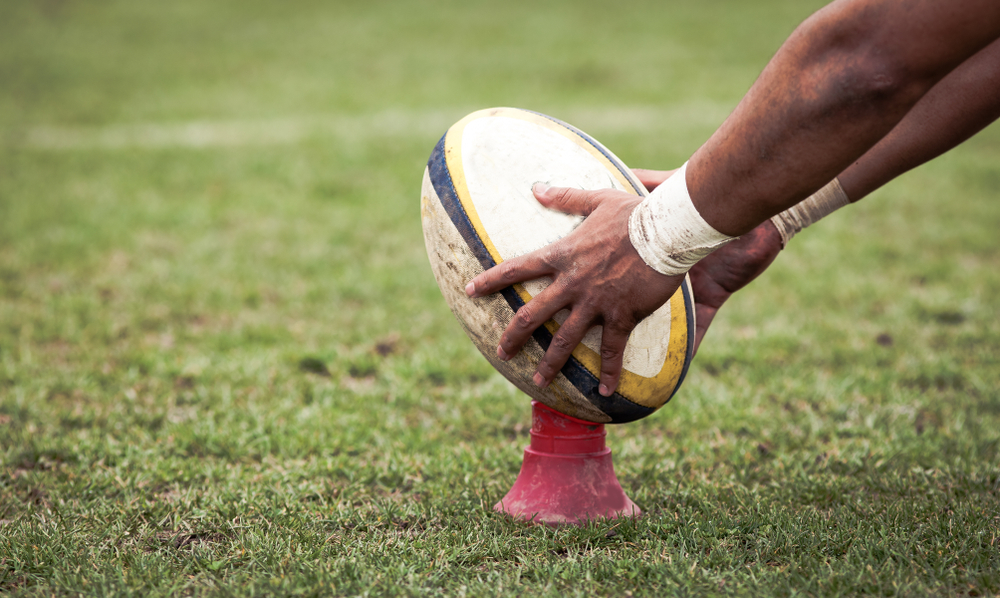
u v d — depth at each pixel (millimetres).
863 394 5191
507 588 2750
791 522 3207
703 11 33812
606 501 3389
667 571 2805
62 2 35219
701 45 27922
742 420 4703
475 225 3010
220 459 4172
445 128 17438
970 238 9562
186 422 4613
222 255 8906
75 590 2746
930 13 2008
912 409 4906
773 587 2686
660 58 26078
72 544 3100
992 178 12875
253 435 4406
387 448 4324
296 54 27156
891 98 2105
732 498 3586
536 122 3244
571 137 3227
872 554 2920
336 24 32188
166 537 3268
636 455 4258
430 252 3215
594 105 20078
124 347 6074
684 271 2615
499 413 4879
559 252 2719
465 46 28266
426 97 21219
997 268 8484
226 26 31766
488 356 3170
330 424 4598
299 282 8008
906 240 9648
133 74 23984
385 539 3219
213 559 2980
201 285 7785
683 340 3125
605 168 3148
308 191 12156
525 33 30281
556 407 3199
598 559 2961
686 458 4203
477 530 3232
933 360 5789
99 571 2877
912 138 3092
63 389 5121
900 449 4176
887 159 3135
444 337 6484
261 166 13648
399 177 13023
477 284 2891
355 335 6438
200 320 6859
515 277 2824
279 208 11188
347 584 2748
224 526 3320
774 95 2213
